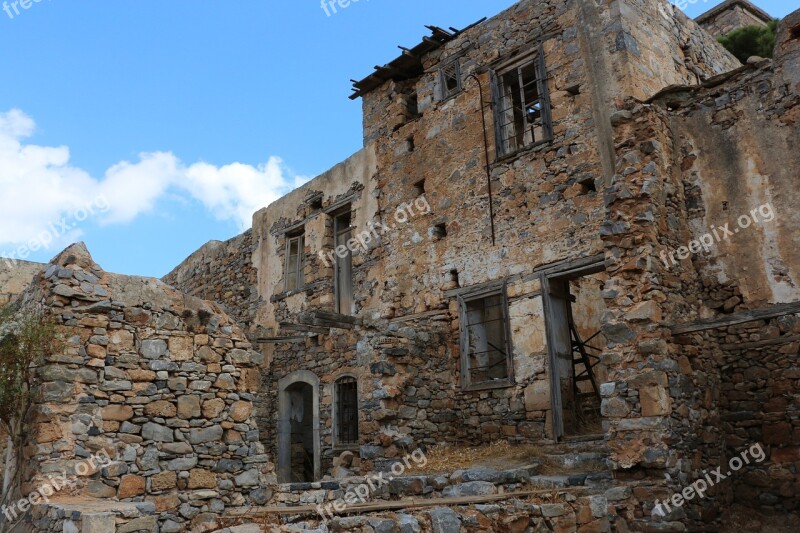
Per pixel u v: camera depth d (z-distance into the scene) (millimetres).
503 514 6488
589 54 11445
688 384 8242
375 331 12016
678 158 9836
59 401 7469
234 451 8648
